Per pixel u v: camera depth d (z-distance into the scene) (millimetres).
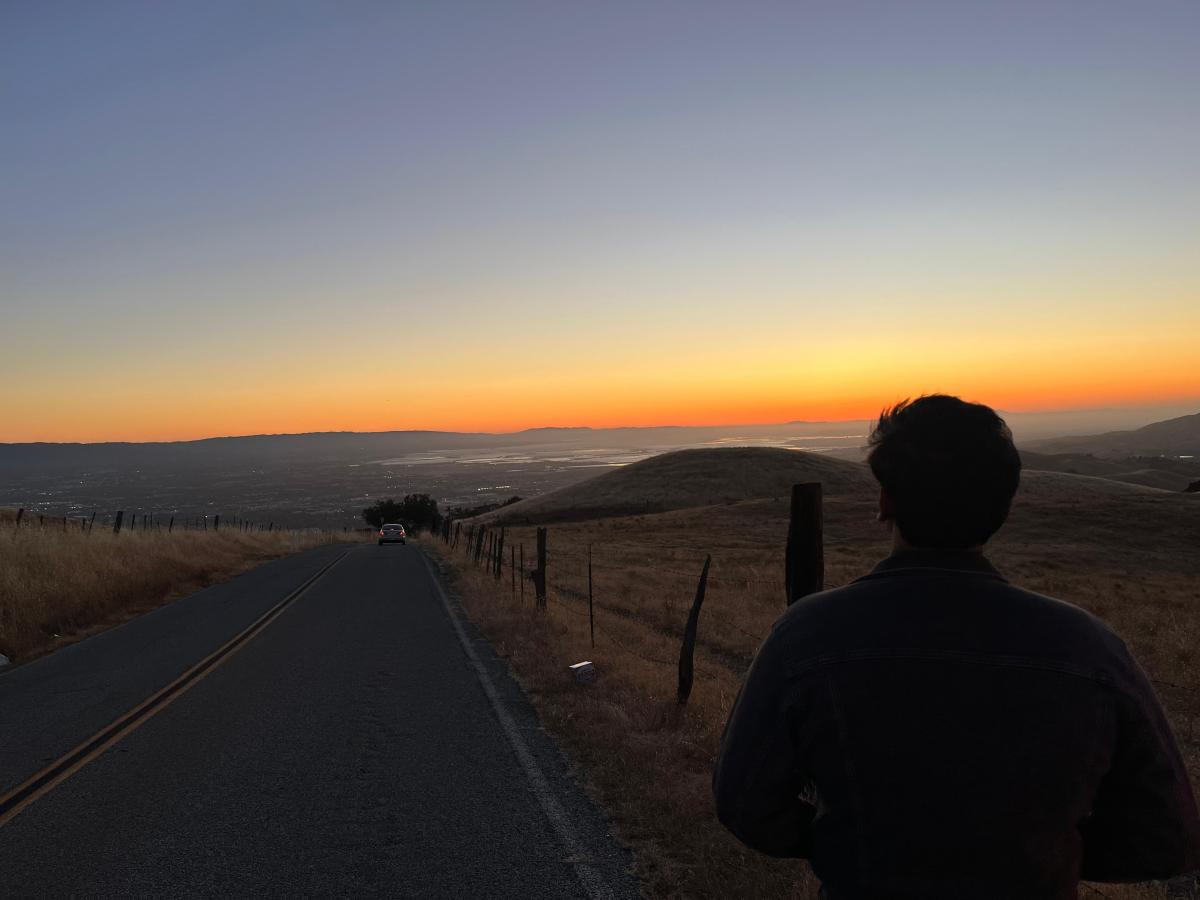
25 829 5680
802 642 1665
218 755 7371
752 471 102625
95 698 9891
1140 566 36906
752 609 18016
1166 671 10930
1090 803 1523
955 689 1515
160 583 22875
